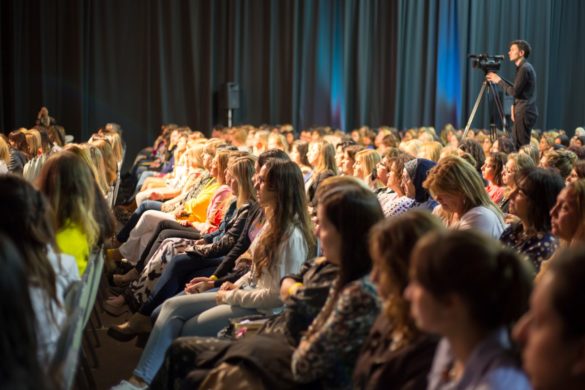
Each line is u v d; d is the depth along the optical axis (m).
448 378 1.48
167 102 12.02
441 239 1.40
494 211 2.99
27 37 11.48
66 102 11.66
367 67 12.36
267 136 7.33
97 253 2.82
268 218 2.98
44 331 2.00
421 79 12.34
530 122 6.95
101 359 3.67
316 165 5.15
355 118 12.42
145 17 11.84
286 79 12.22
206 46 12.00
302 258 2.94
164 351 3.04
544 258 2.57
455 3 12.18
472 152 5.15
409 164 3.89
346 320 1.96
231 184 4.01
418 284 1.39
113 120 11.91
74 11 11.53
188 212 5.12
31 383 1.34
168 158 8.96
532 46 12.45
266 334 2.47
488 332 1.38
